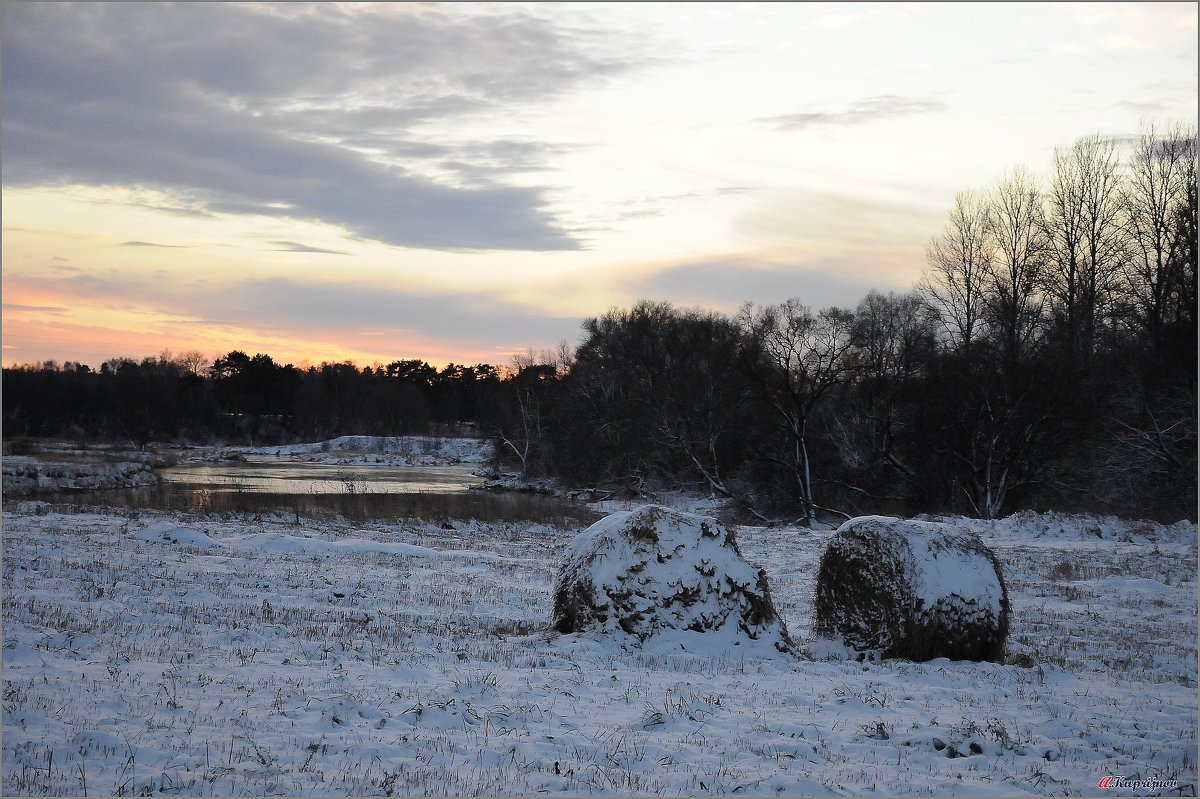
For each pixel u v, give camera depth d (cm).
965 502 5091
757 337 5412
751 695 1108
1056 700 1140
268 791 704
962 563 1418
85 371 13025
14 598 1438
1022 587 2256
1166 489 4391
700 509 5797
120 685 977
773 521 5328
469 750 833
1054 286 5522
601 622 1412
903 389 5397
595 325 7694
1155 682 1305
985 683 1233
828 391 5559
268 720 892
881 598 1432
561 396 7494
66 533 2406
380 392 15188
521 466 7794
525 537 3472
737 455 6100
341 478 7231
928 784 783
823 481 5428
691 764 818
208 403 13338
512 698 1030
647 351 7200
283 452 12038
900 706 1080
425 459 11675
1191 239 4609
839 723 983
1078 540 3234
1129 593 2180
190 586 1714
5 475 4919
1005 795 759
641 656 1327
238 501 4388
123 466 6131
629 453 6481
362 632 1404
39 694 916
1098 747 927
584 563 1455
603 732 913
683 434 6309
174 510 3556
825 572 1525
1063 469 4841
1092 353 5203
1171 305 4875
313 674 1094
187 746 797
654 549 1441
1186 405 4322
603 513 4969
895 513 5294
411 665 1170
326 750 812
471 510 4341
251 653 1195
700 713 995
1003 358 5094
